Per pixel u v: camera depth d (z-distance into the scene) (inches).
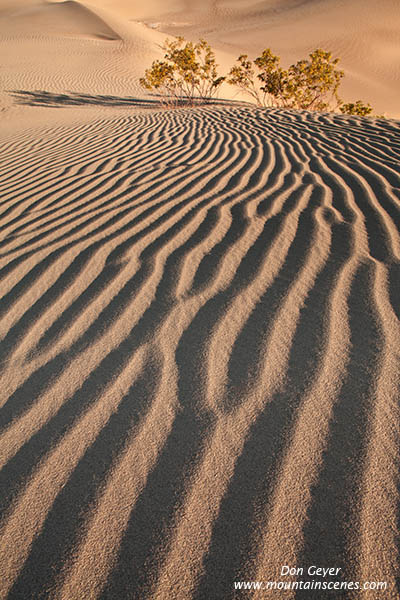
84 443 56.5
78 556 44.3
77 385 66.1
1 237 124.0
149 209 134.3
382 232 108.0
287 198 134.8
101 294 89.3
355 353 67.9
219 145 220.8
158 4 2094.0
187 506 48.1
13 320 82.9
